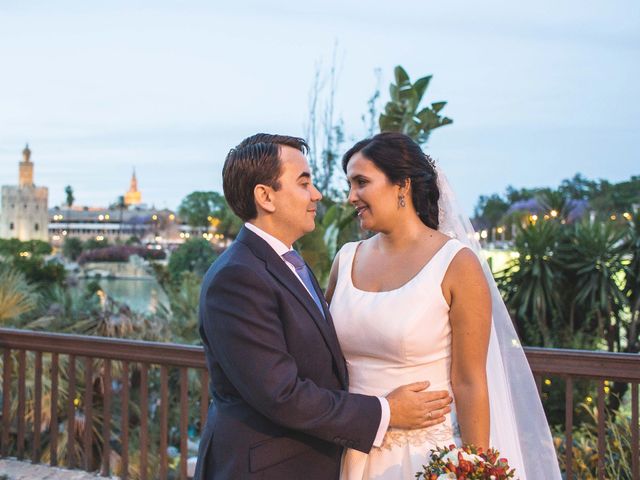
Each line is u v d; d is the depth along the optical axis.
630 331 7.97
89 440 3.26
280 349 1.55
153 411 7.02
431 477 1.49
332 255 5.61
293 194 1.67
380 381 1.75
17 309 6.52
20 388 3.41
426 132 5.87
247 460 1.59
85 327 7.16
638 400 2.31
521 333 8.11
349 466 1.74
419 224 1.83
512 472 1.49
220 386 1.66
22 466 3.33
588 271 7.73
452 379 1.72
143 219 116.62
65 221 131.00
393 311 1.71
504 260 8.52
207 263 15.02
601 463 2.31
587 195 44.06
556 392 5.71
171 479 5.91
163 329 7.60
